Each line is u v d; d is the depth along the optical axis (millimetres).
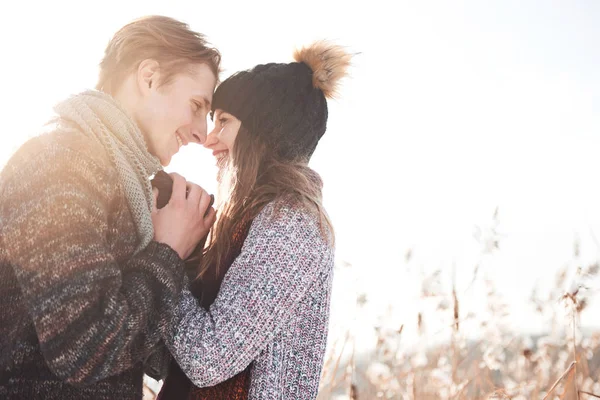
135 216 1438
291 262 1571
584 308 2686
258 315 1514
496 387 2672
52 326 1203
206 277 1676
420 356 2812
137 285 1343
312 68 1888
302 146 1829
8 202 1293
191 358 1465
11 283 1313
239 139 1789
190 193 1609
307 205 1652
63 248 1234
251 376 1573
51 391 1304
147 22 1636
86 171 1334
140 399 1464
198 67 1641
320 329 1648
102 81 1642
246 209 1688
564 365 2697
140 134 1524
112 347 1240
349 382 2707
